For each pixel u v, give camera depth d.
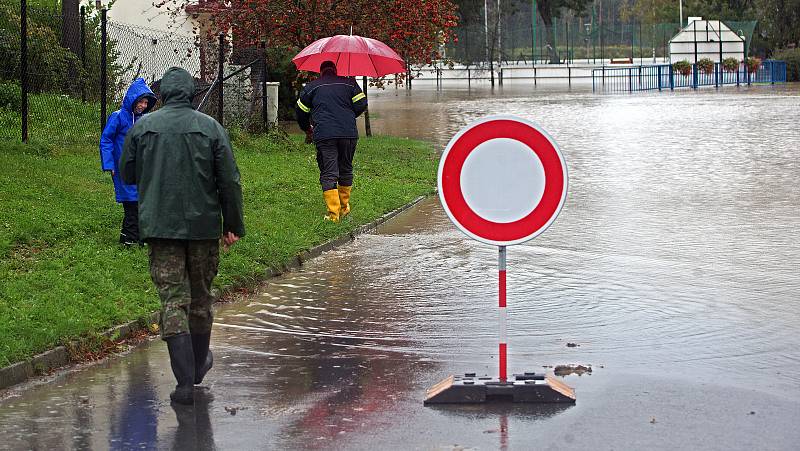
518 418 8.45
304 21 30.67
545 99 60.16
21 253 13.60
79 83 27.98
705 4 115.75
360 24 31.08
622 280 13.80
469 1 99.00
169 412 8.70
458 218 9.12
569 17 141.38
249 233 15.60
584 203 20.86
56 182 17.94
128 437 8.09
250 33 31.36
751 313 11.91
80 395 9.16
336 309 12.44
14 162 19.19
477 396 8.86
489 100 59.97
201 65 30.42
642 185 23.45
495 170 9.10
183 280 9.08
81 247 13.96
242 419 8.51
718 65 80.31
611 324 11.52
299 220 17.50
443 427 8.26
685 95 64.06
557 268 14.66
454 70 94.62
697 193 22.03
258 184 20.62
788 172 25.33
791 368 9.76
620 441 7.86
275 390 9.30
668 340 10.83
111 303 11.47
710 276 13.98
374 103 59.66
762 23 104.75
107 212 16.16
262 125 29.64
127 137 9.16
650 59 105.31
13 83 26.23
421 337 11.10
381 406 8.82
